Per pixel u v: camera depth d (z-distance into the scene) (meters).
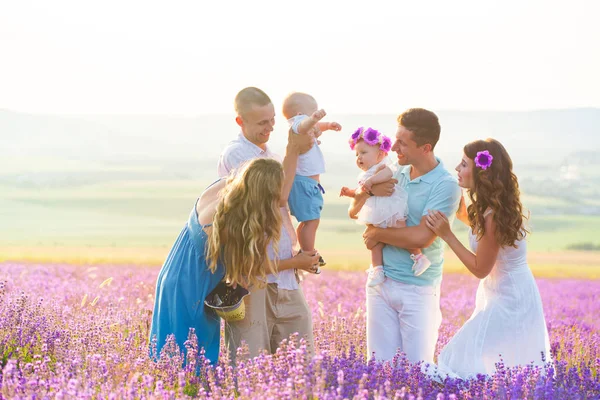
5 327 5.51
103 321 6.05
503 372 4.82
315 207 5.56
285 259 5.45
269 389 3.91
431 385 4.88
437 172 5.61
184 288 5.30
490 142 5.46
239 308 5.17
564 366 5.14
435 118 5.54
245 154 5.56
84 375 4.18
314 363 4.29
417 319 5.62
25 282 9.88
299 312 5.59
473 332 5.68
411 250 5.58
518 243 5.57
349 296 10.85
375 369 4.70
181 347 5.25
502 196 5.36
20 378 4.01
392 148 5.65
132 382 3.98
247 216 5.00
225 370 4.71
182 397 4.08
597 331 8.84
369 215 5.61
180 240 5.45
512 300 5.61
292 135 5.41
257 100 5.48
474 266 5.40
